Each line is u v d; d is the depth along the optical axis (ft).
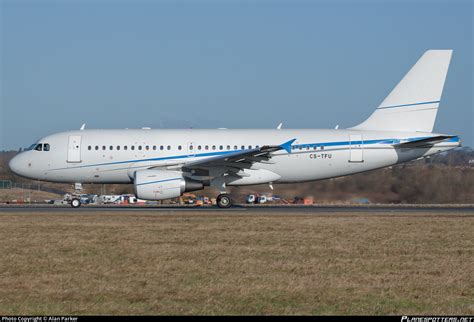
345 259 105.70
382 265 100.63
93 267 97.96
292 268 97.40
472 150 333.42
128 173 220.43
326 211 204.23
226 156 204.74
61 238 129.80
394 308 74.23
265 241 125.90
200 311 72.49
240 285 85.51
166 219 168.96
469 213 196.95
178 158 217.97
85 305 75.20
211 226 151.84
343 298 79.00
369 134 219.82
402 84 221.46
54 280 88.84
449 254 111.45
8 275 92.32
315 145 218.79
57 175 222.48
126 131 224.12
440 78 220.43
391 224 157.58
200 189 216.13
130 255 108.78
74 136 222.48
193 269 96.48
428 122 221.25
